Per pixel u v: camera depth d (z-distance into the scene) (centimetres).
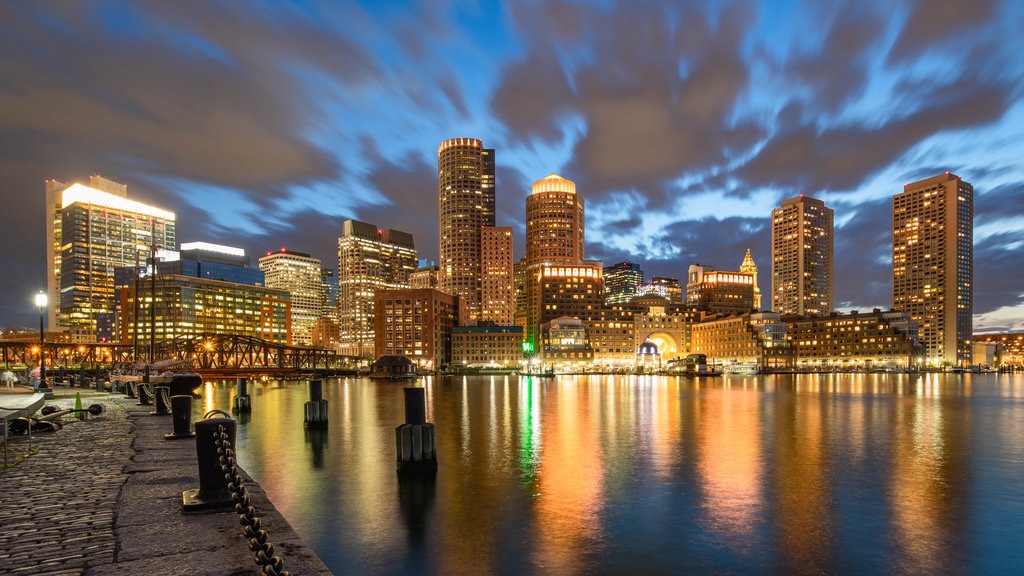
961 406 6656
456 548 1786
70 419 2984
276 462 3023
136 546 895
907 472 2769
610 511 2147
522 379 18350
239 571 789
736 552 1744
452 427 4597
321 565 812
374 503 2255
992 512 2116
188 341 16050
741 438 3906
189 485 1345
